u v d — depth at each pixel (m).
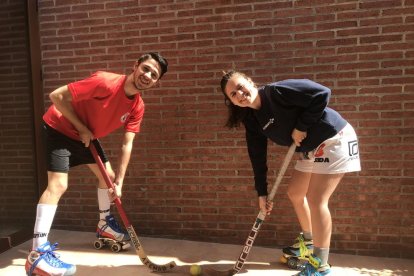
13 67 3.68
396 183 3.21
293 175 2.97
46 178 3.89
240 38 3.39
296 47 3.29
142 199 3.74
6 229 3.62
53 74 3.84
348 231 3.34
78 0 3.71
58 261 2.85
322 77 3.27
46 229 2.85
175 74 3.55
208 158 3.56
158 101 3.61
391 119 3.18
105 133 3.02
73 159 3.10
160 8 3.54
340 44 3.21
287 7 3.28
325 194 2.71
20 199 3.73
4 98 3.59
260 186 2.85
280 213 3.46
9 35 3.64
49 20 3.80
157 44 3.57
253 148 2.85
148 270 3.06
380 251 3.30
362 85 3.20
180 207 3.67
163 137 3.64
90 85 2.70
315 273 2.73
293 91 2.45
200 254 3.37
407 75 3.12
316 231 2.73
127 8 3.61
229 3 3.39
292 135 2.64
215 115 3.51
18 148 3.72
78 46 3.76
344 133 2.68
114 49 3.68
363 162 3.26
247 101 2.53
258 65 3.38
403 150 3.18
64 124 2.92
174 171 3.65
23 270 3.10
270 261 3.22
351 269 3.08
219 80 3.47
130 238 3.21
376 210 3.27
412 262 3.19
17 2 3.69
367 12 3.14
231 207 3.56
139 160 3.71
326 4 3.21
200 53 3.49
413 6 3.06
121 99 2.78
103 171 2.97
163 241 3.65
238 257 3.13
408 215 3.22
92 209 3.89
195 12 3.46
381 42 3.14
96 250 3.47
